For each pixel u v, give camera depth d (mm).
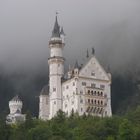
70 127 193125
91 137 171375
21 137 174250
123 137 169250
